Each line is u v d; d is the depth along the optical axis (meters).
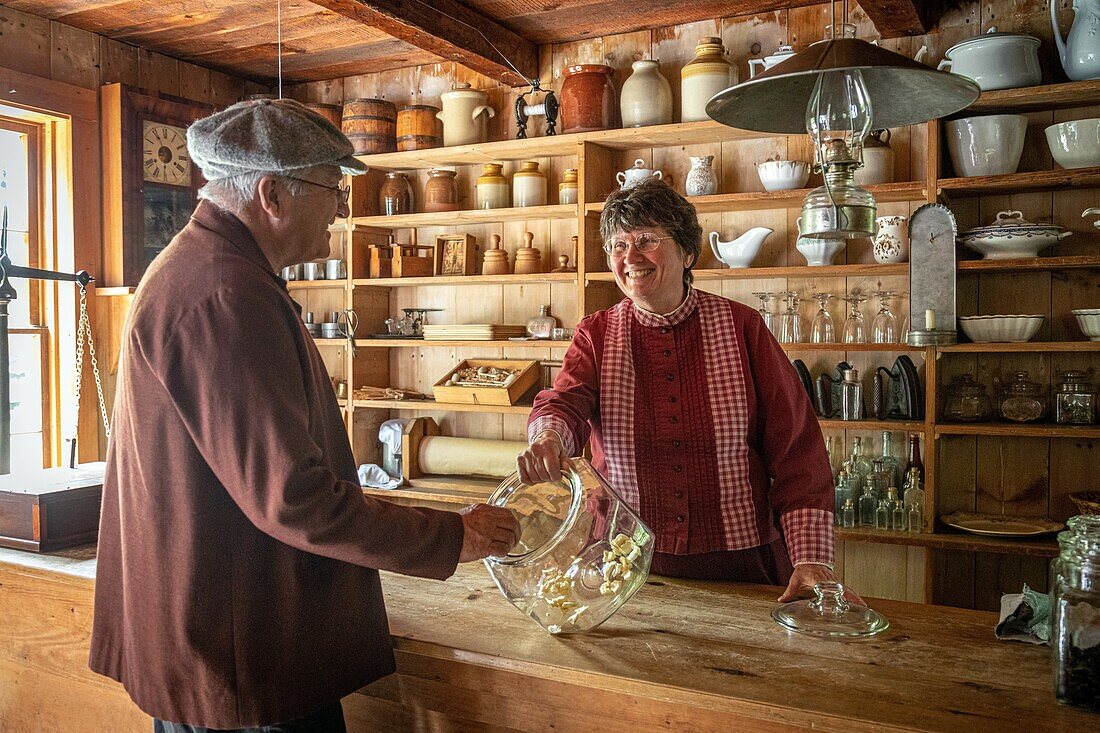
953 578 3.21
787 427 1.78
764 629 1.48
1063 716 1.14
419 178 4.18
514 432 3.99
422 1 3.11
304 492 1.18
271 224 1.32
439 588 1.72
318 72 4.28
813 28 3.33
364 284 4.03
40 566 1.85
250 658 1.25
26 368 3.64
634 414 1.85
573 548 1.42
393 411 4.25
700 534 1.82
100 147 3.74
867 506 3.18
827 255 3.20
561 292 3.87
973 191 3.08
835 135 1.43
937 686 1.24
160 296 1.22
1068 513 3.10
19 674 1.94
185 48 3.92
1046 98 2.87
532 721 1.36
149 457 1.24
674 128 3.31
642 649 1.39
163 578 1.25
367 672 1.37
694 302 1.87
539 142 3.57
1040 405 3.00
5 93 3.35
